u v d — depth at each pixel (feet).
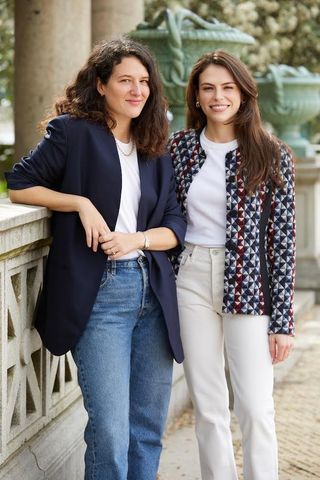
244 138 11.55
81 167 10.63
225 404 12.10
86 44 24.66
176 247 11.27
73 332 10.44
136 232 10.78
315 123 50.75
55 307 10.54
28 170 10.73
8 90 48.88
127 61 10.59
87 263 10.52
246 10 43.62
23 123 24.61
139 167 10.96
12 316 10.80
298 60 48.42
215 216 11.58
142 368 11.23
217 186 11.54
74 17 24.30
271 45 44.86
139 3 27.99
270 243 11.63
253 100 11.59
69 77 24.35
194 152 11.75
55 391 12.84
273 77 29.04
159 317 11.07
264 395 11.63
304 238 30.89
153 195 10.98
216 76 11.47
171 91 22.59
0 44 45.16
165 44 22.31
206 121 12.05
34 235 10.81
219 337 11.89
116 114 10.84
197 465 15.15
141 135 10.93
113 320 10.63
